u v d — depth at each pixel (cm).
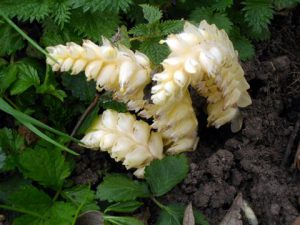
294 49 31
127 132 25
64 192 26
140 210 26
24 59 29
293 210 25
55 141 25
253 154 27
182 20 26
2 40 28
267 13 28
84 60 23
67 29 28
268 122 28
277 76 29
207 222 25
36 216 25
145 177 25
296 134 27
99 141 25
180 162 25
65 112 28
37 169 25
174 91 23
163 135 26
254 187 26
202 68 23
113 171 28
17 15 27
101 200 26
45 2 27
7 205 26
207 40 23
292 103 29
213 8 28
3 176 27
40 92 27
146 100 25
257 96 29
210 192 26
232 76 25
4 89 27
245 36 30
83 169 27
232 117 26
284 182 26
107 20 28
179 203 26
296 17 32
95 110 26
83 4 26
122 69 23
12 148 26
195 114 27
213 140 28
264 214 26
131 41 28
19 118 24
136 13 29
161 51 26
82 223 25
